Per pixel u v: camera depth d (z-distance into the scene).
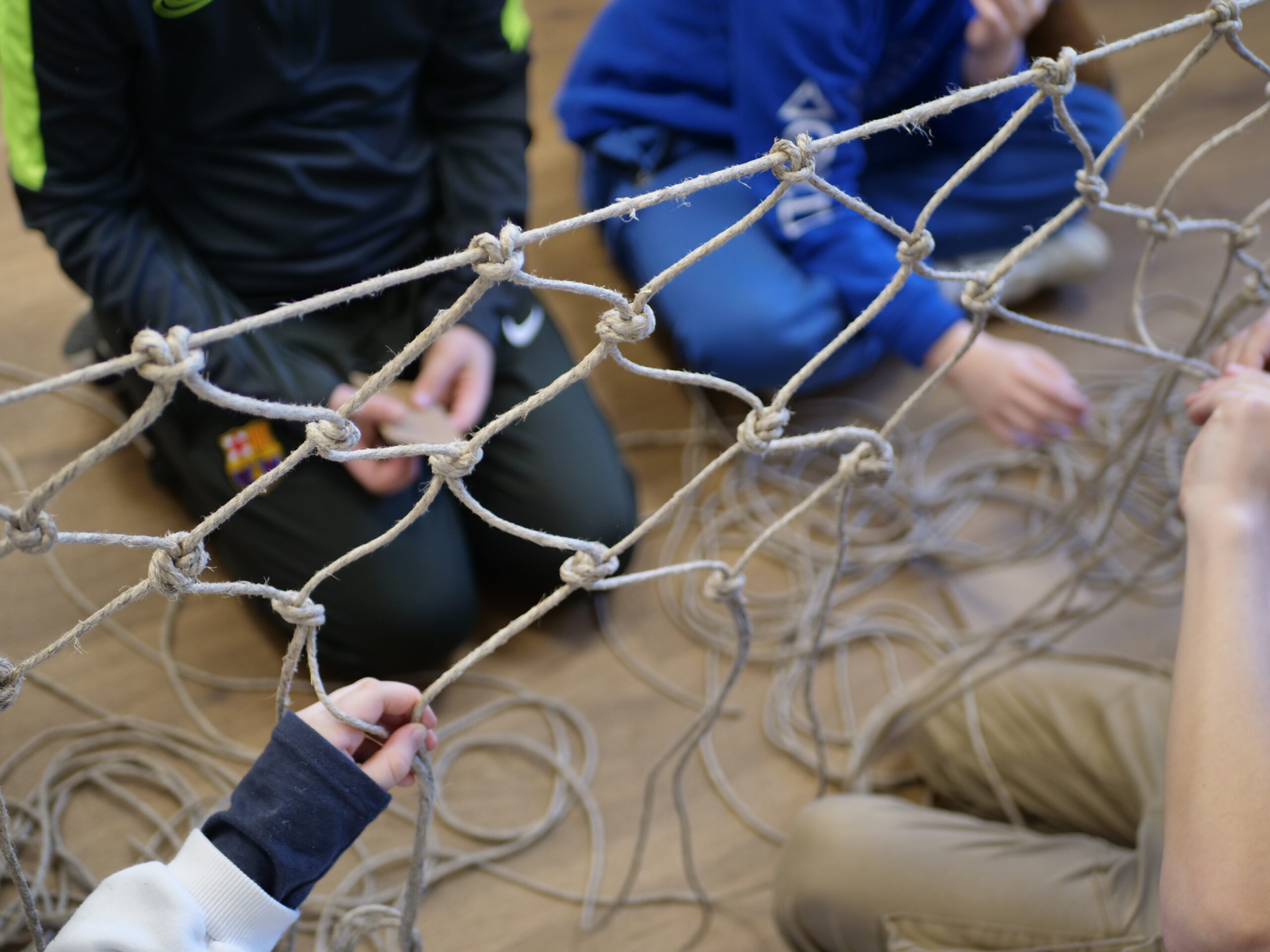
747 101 1.20
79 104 0.88
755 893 1.01
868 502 1.34
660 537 1.29
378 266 1.10
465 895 1.00
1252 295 0.84
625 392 1.42
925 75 1.27
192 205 1.02
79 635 0.50
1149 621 1.22
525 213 1.12
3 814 0.56
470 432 1.05
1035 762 0.97
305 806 0.58
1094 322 1.52
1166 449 1.37
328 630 1.08
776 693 1.16
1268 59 1.87
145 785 1.05
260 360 1.00
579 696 1.15
